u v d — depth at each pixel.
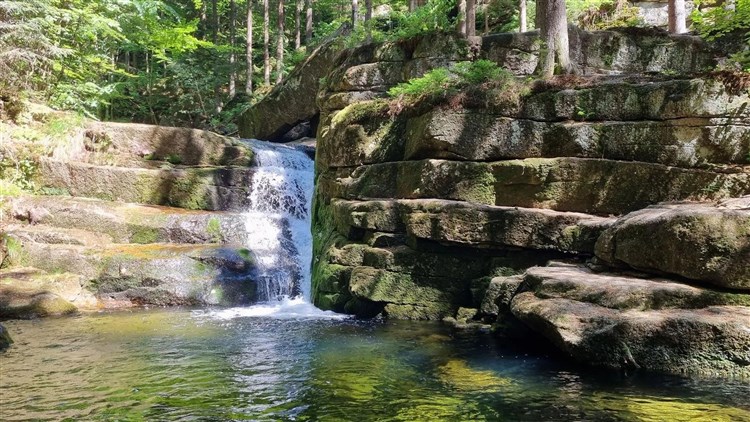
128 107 28.52
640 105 10.17
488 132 11.04
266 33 29.52
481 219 9.88
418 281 10.49
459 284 10.28
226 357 7.89
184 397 6.21
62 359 7.79
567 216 9.45
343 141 12.92
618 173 10.02
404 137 12.20
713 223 7.07
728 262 6.89
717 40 13.75
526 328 8.56
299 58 24.73
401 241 10.91
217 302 12.34
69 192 15.52
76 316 10.95
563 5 11.93
